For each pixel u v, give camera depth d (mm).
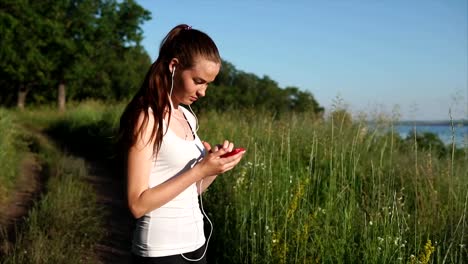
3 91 40094
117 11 39625
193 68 2277
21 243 5473
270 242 4137
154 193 2176
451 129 4469
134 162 2199
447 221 4453
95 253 5770
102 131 14805
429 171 5629
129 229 6820
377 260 3650
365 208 4531
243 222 4574
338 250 3859
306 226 4031
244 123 10055
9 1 32250
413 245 3990
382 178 5922
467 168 5449
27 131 19562
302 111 11367
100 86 40844
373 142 8094
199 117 12367
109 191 9320
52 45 35250
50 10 35406
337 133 7242
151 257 2318
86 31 36656
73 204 7227
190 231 2408
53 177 9727
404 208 4809
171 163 2301
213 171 2225
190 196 2449
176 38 2311
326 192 5195
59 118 22266
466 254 3771
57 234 5801
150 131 2215
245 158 6906
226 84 22891
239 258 4426
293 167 6555
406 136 8383
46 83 36375
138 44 40750
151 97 2252
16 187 9336
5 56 32906
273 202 4910
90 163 12688
